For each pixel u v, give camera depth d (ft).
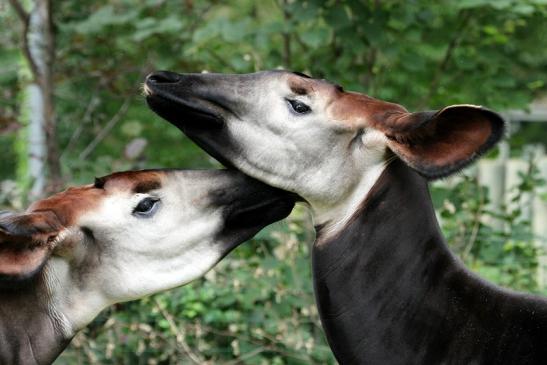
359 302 16.08
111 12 28.63
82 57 30.30
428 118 14.67
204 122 16.69
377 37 26.07
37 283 16.14
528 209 32.58
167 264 16.89
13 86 30.73
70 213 16.24
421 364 15.75
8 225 15.26
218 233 17.10
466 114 14.24
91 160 33.40
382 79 29.14
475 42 28.30
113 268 16.63
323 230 16.51
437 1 27.09
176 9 30.22
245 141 16.58
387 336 15.89
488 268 26.76
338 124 16.15
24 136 29.45
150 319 25.16
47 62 28.71
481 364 15.56
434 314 15.76
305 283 24.67
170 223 16.83
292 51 30.32
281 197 16.93
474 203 26.84
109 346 23.89
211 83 16.69
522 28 30.91
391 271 15.97
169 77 16.70
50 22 28.89
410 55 27.48
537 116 56.95
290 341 23.95
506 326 15.60
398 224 16.01
